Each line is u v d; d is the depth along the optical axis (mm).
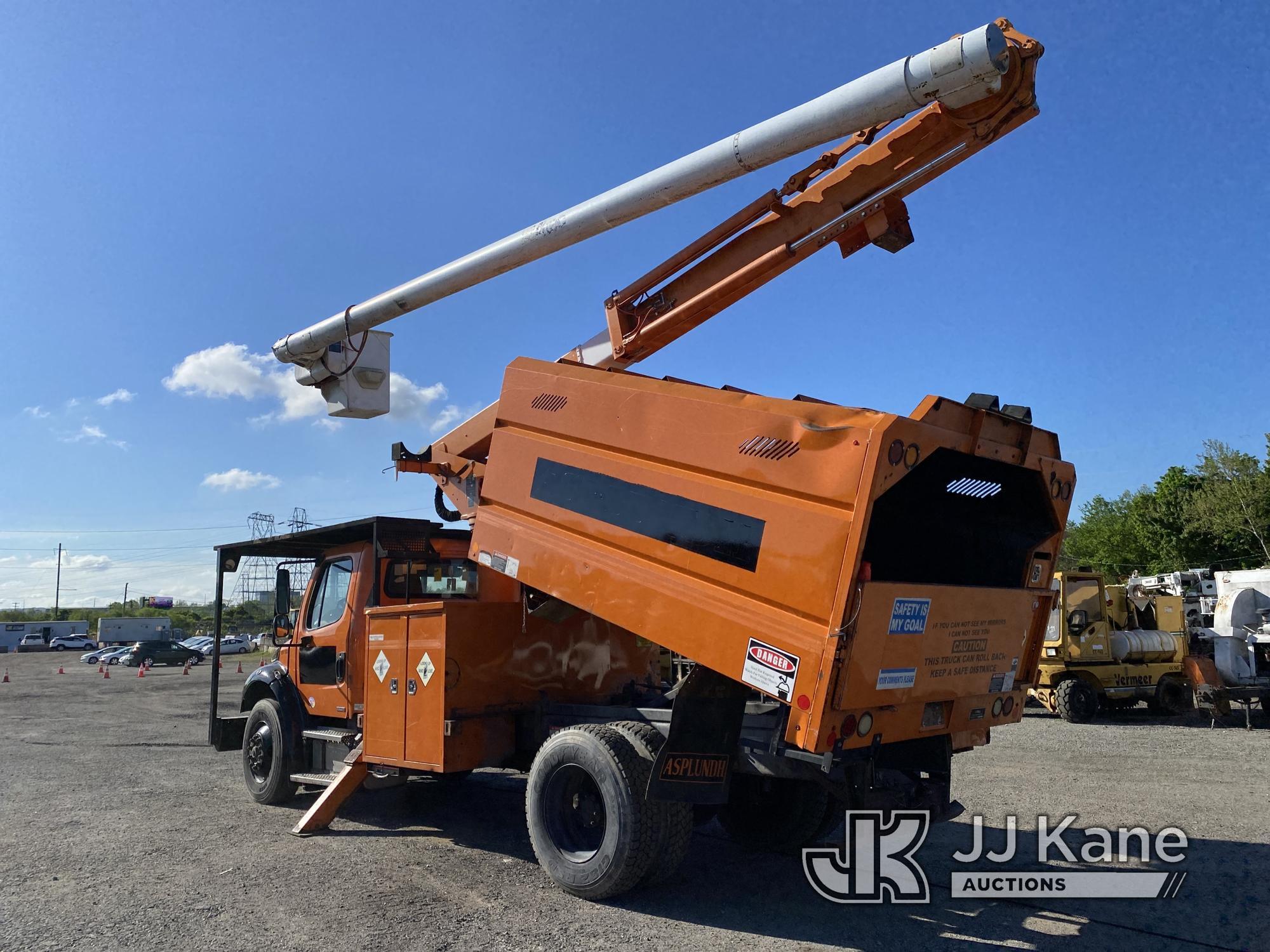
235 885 5434
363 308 7312
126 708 19406
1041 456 5246
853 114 4336
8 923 4730
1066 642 14445
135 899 5164
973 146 4852
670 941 4430
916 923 4723
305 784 7645
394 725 6504
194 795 8648
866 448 4219
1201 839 6398
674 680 6422
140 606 131500
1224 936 4473
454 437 7391
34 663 50312
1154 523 51312
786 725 4387
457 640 6102
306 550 8703
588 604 5398
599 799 5270
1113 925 4676
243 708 8961
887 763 5191
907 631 4469
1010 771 9211
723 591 4727
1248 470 46031
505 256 6215
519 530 5945
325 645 7805
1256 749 10898
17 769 10484
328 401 8055
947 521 4984
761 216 5648
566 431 5805
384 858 6113
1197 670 13664
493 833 6895
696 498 4949
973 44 3986
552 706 6227
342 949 4332
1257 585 17766
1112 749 10969
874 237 5270
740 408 4824
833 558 4254
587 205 5629
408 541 7246
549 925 4684
